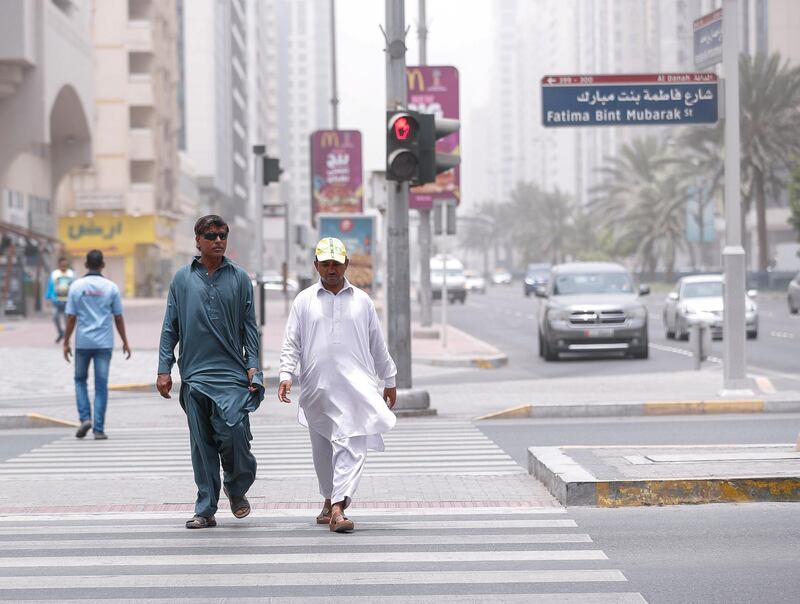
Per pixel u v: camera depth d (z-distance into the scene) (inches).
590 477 706.2
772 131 4719.5
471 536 608.4
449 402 1369.3
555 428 1117.7
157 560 557.0
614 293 2123.5
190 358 626.2
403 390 1243.8
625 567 535.2
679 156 5615.2
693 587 496.4
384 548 579.8
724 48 1298.0
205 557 562.3
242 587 503.2
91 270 1091.3
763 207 4980.3
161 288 6737.2
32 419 1207.6
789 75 4640.8
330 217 2298.2
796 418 1168.8
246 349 628.4
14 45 3873.0
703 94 1323.8
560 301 2090.3
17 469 897.5
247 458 633.6
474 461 905.5
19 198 4589.1
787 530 615.5
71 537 616.7
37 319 3764.8
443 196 2413.9
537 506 699.4
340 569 534.9
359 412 620.1
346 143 2573.8
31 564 550.9
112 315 1094.4
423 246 2760.8
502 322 3609.7
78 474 868.6
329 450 641.0
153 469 893.8
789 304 3722.9
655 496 693.3
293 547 583.8
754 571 524.7
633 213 6343.5
